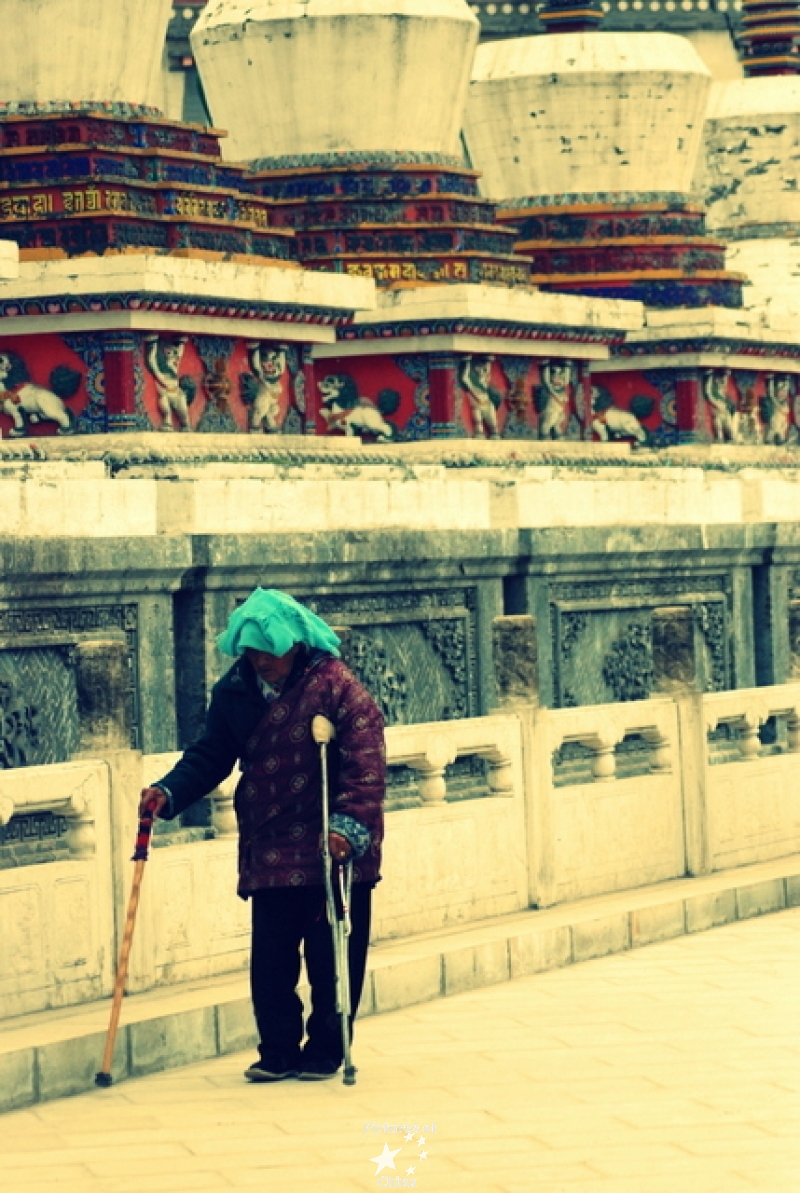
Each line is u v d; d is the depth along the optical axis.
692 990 14.27
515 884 16.02
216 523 18.73
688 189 28.50
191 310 20.00
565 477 23.84
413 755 15.25
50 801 13.00
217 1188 10.16
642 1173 10.32
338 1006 11.94
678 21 40.16
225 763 12.50
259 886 12.16
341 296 21.45
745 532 24.14
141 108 21.23
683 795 17.56
